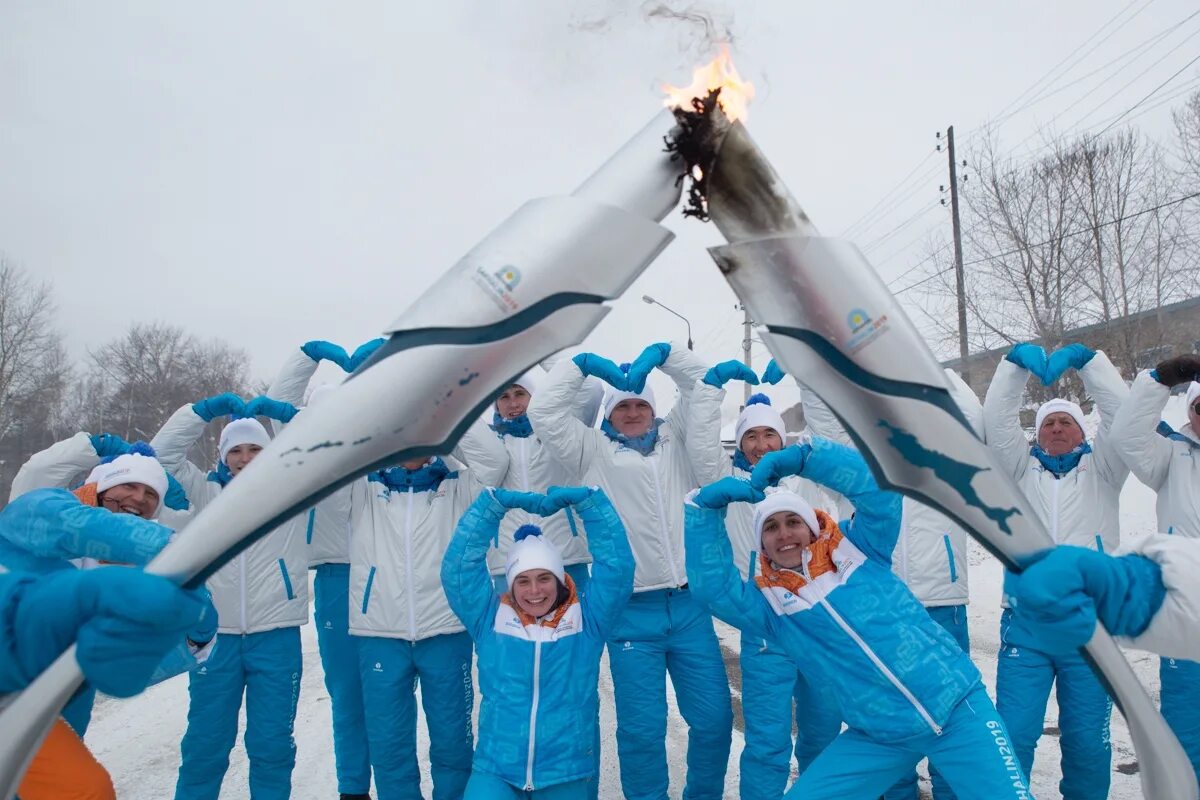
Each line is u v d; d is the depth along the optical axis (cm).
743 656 365
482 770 310
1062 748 359
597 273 118
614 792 425
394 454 117
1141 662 591
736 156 119
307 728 557
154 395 3919
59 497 281
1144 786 138
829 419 409
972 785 263
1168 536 152
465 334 115
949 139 1845
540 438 400
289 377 471
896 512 282
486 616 331
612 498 387
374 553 383
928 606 396
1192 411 382
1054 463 403
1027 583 131
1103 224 1641
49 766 275
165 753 516
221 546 117
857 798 278
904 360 120
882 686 273
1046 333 1650
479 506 334
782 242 119
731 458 441
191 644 311
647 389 422
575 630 326
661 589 374
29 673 122
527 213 120
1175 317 1653
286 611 400
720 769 371
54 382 2919
